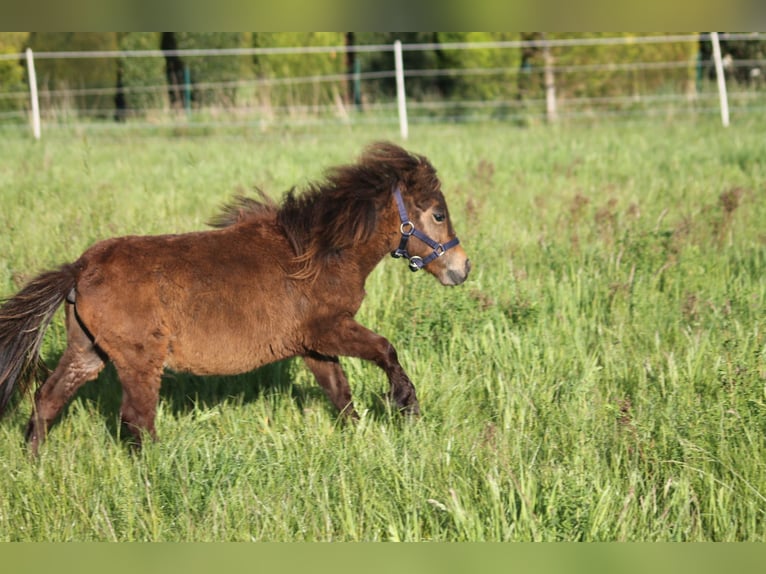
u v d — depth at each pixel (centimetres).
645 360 882
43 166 1898
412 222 809
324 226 765
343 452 720
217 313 732
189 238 749
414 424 763
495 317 1005
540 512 657
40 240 1216
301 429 788
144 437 721
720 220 1340
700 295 1062
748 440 731
